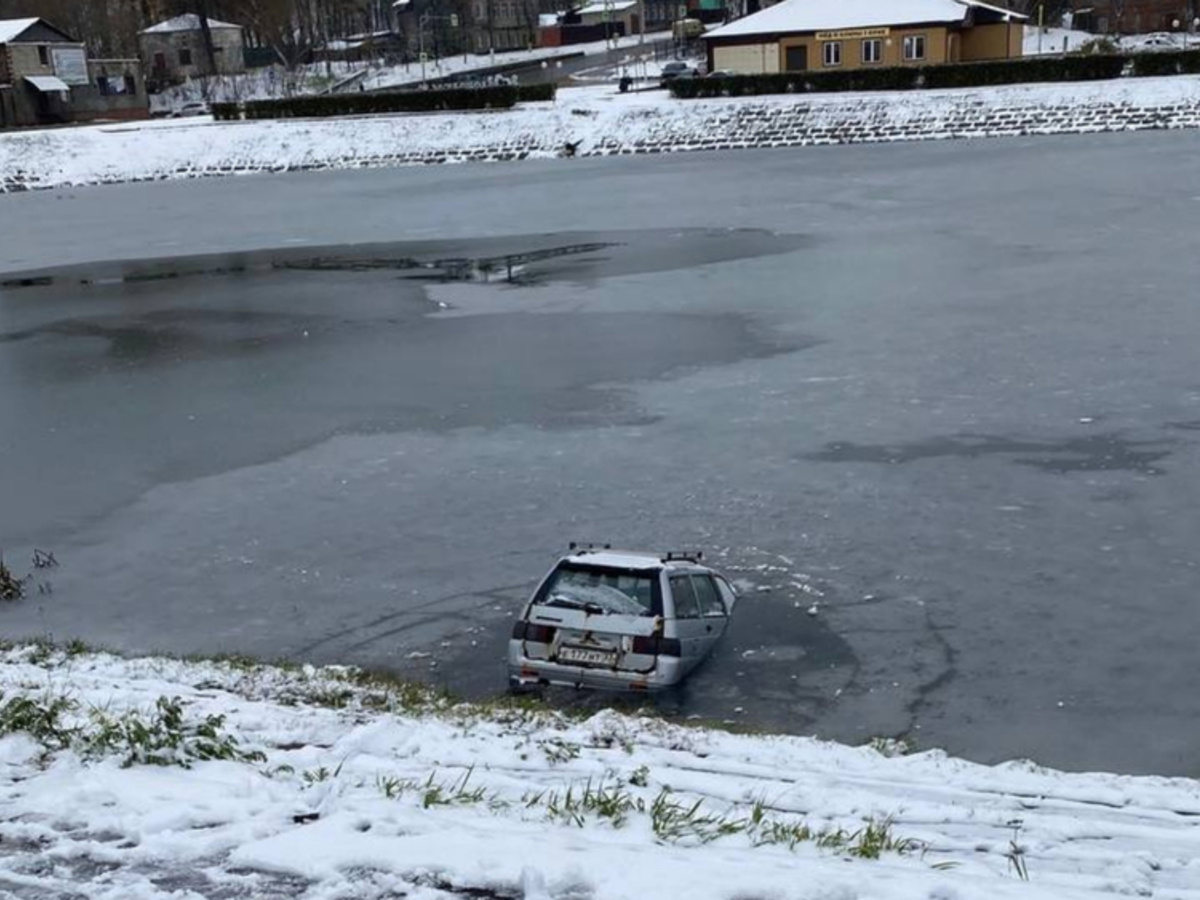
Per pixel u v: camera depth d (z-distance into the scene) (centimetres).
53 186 9075
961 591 1727
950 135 8044
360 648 1648
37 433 2847
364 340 3616
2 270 5556
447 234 5759
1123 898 555
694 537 1977
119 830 625
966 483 2155
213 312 4209
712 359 3131
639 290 4088
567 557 1567
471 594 1808
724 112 8612
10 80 10975
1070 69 8200
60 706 942
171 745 777
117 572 1986
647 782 886
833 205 5738
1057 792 1044
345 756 877
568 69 13300
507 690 1501
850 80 8600
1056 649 1545
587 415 2705
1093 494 2070
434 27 15712
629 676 1447
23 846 607
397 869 565
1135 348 2964
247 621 1762
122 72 11769
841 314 3547
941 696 1434
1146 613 1631
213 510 2252
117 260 5659
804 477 2230
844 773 1048
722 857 602
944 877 571
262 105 9769
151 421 2884
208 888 549
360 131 9294
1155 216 4784
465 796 739
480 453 2480
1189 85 7781
